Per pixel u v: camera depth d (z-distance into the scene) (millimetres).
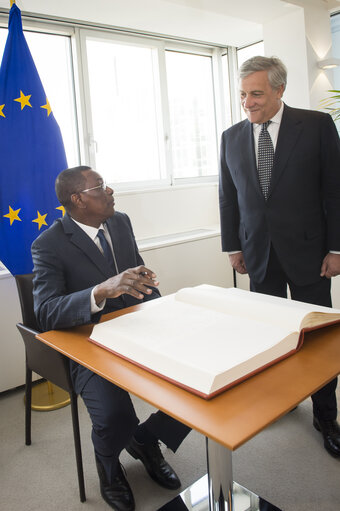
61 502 1562
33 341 1665
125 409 1420
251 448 1789
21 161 2279
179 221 3463
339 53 3604
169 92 3684
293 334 943
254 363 859
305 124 1659
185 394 808
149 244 2867
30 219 2305
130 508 1486
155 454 1644
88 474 1712
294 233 1693
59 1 2596
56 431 2025
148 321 1104
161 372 885
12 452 1876
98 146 3232
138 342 969
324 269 1720
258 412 735
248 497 1477
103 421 1387
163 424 1552
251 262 1828
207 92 3982
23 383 2416
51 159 2359
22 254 2297
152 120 3549
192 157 3895
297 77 3252
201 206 3607
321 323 1035
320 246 1723
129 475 1696
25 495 1606
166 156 3590
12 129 2264
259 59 1604
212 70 3986
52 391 2375
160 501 1539
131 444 1679
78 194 1520
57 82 3066
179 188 3438
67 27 2986
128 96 3381
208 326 1030
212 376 792
